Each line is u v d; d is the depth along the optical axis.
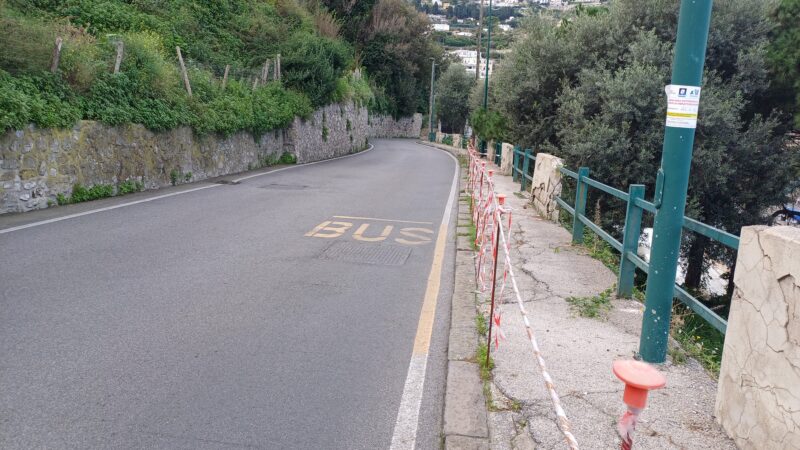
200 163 15.34
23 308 5.07
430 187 16.05
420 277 6.86
